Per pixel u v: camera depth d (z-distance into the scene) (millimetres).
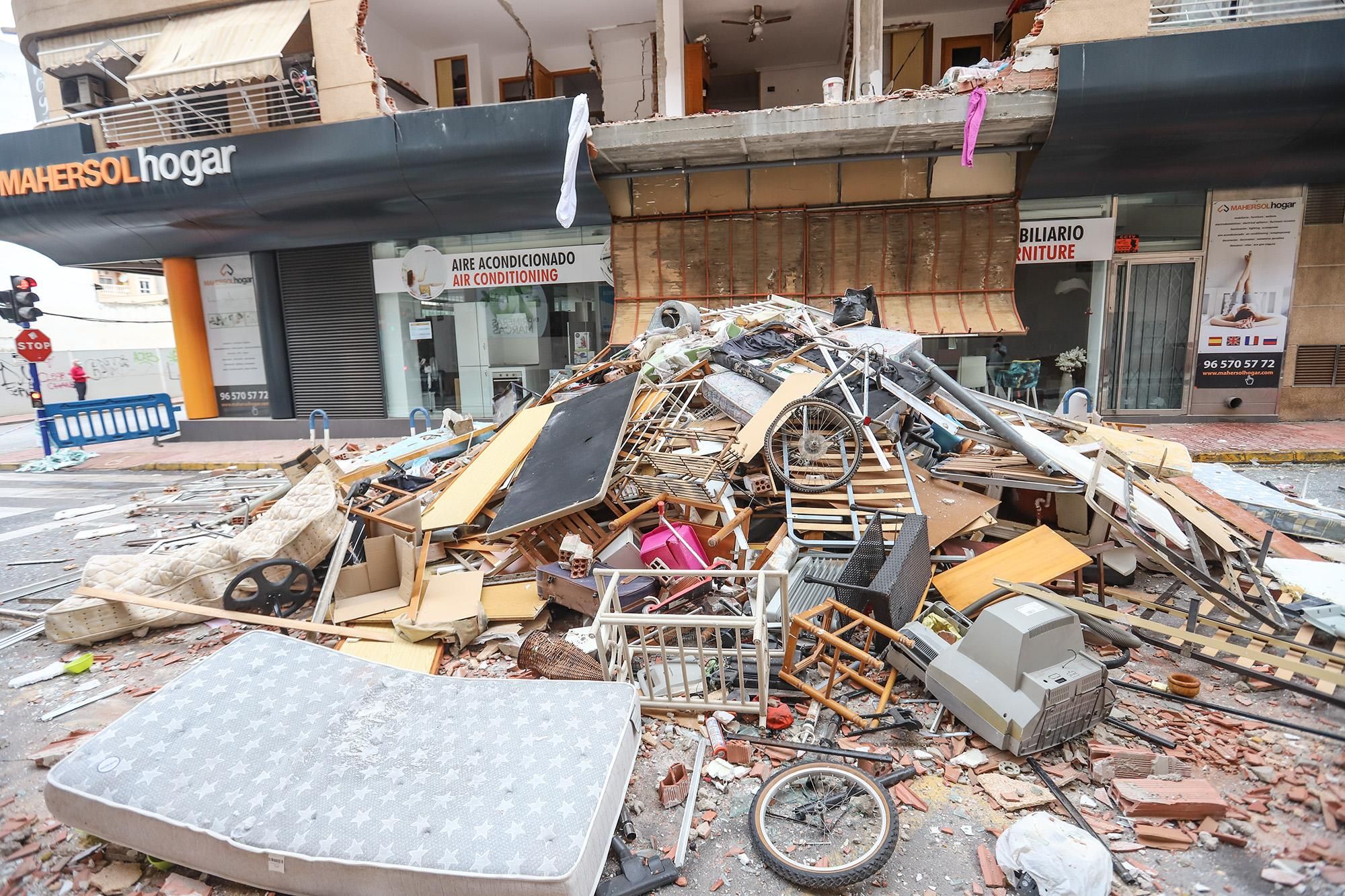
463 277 13164
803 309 8398
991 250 10859
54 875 2664
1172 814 2656
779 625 4020
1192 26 8922
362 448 12242
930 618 3943
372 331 13680
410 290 13344
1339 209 10094
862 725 3291
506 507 5145
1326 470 8336
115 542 7312
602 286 12789
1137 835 2588
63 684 4230
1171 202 10594
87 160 11875
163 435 14430
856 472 5137
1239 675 3670
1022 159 10516
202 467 11789
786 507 5062
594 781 2568
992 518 5000
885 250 11188
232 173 11531
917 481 5371
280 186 11594
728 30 13711
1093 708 3088
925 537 4363
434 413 13898
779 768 3031
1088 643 4059
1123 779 2857
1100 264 10898
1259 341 10656
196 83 10648
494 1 12898
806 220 11375
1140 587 4840
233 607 4691
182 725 2918
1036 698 2912
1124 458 5312
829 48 14586
